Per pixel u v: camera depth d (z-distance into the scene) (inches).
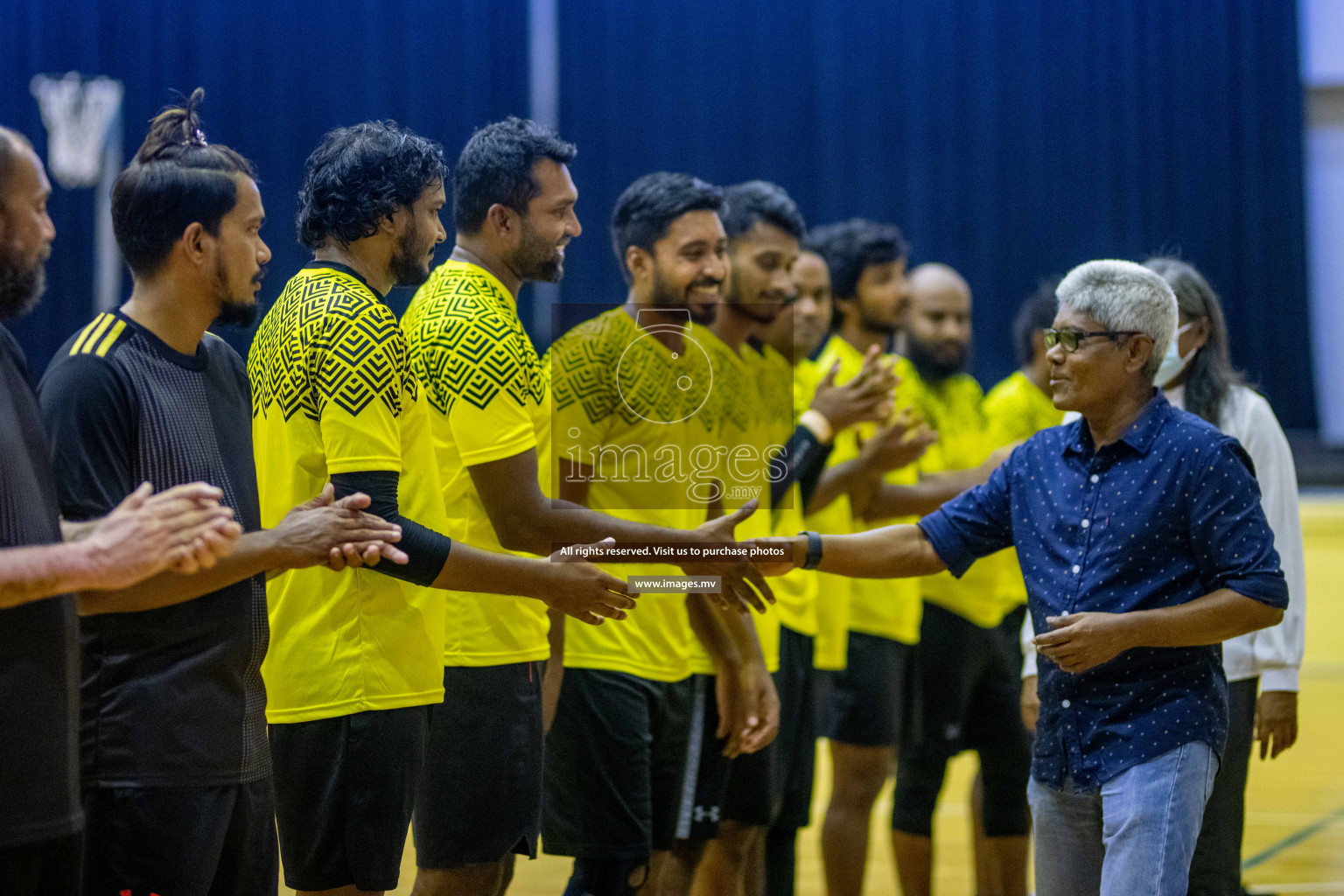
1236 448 91.0
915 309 179.0
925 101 440.5
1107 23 441.4
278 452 89.5
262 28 428.1
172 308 82.7
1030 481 98.7
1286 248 434.9
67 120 414.6
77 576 63.9
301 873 90.5
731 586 102.0
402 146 93.8
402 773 90.5
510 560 91.4
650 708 114.7
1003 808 159.9
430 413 100.0
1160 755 88.3
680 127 437.4
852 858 150.5
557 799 113.0
